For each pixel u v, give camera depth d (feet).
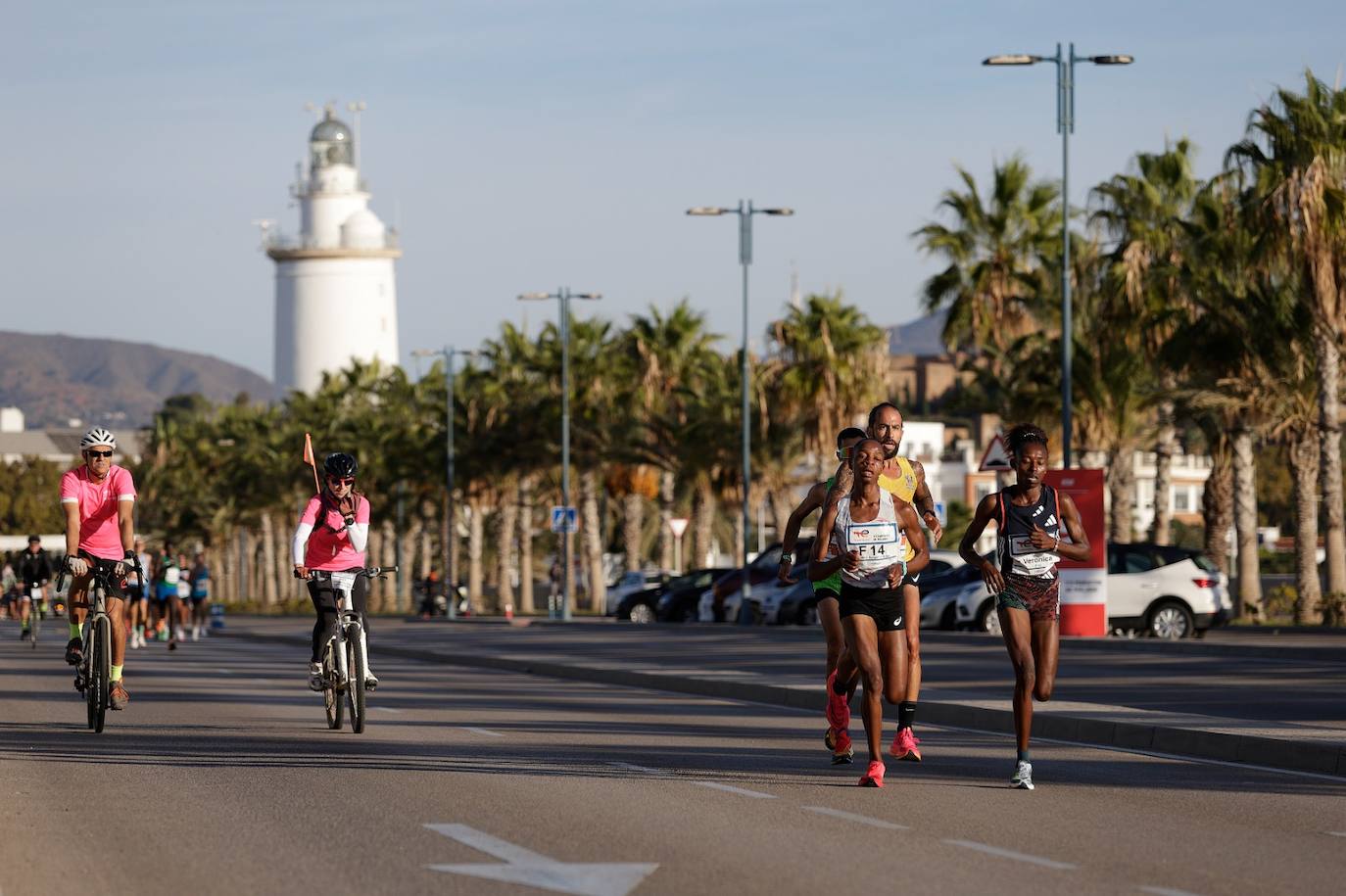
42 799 70.33
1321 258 246.27
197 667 171.73
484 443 471.21
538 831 62.18
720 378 392.68
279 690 135.13
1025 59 215.51
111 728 101.24
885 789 74.38
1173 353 274.16
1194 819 66.44
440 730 101.60
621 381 429.79
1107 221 289.33
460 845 59.11
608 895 50.21
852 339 376.68
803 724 108.06
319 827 63.00
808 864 55.57
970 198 326.65
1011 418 306.55
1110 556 209.67
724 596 285.43
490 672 167.84
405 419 553.64
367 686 97.30
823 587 80.69
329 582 97.86
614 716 113.50
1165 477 296.30
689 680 138.41
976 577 226.99
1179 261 279.08
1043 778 78.89
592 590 449.48
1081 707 104.17
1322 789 75.61
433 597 418.72
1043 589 73.97
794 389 373.81
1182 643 180.45
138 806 68.49
